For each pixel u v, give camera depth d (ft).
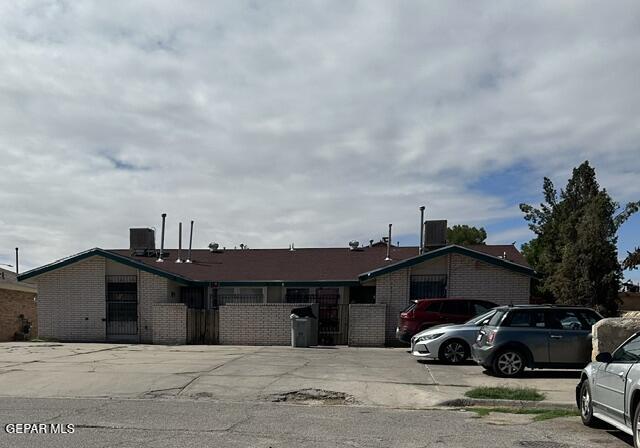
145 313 71.56
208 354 54.44
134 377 40.06
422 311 54.75
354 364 46.19
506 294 65.41
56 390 36.47
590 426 25.84
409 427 25.98
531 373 41.60
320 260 82.69
